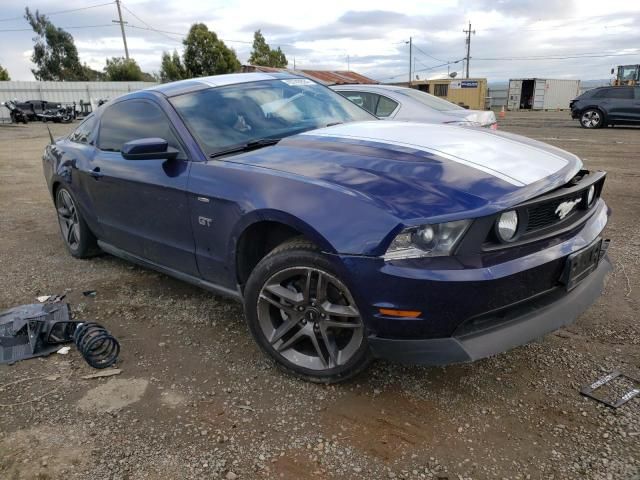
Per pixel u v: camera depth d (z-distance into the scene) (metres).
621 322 3.16
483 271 2.11
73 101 35.94
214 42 41.59
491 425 2.30
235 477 2.05
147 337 3.19
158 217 3.29
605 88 17.22
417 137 2.90
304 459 2.14
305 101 3.78
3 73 59.19
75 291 3.95
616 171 8.36
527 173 2.45
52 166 4.64
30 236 5.54
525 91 44.41
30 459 2.18
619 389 2.51
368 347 2.41
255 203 2.57
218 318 3.43
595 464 2.05
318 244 2.33
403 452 2.16
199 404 2.52
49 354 3.02
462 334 2.22
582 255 2.42
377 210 2.20
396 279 2.13
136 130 3.58
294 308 2.57
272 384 2.66
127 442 2.27
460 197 2.19
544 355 2.83
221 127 3.25
